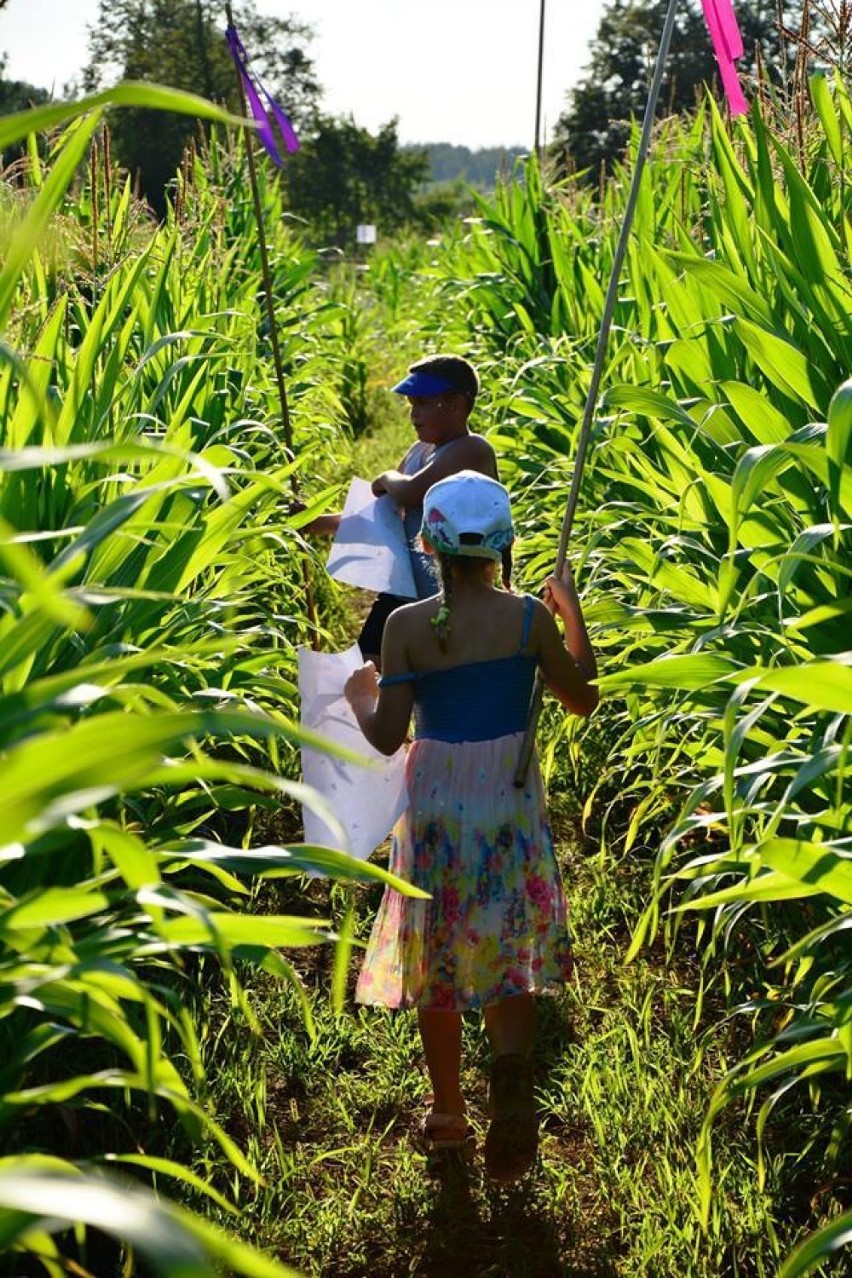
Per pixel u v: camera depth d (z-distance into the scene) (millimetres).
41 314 4176
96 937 2109
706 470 4277
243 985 4152
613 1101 3500
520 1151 3000
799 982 3484
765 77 5285
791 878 2479
